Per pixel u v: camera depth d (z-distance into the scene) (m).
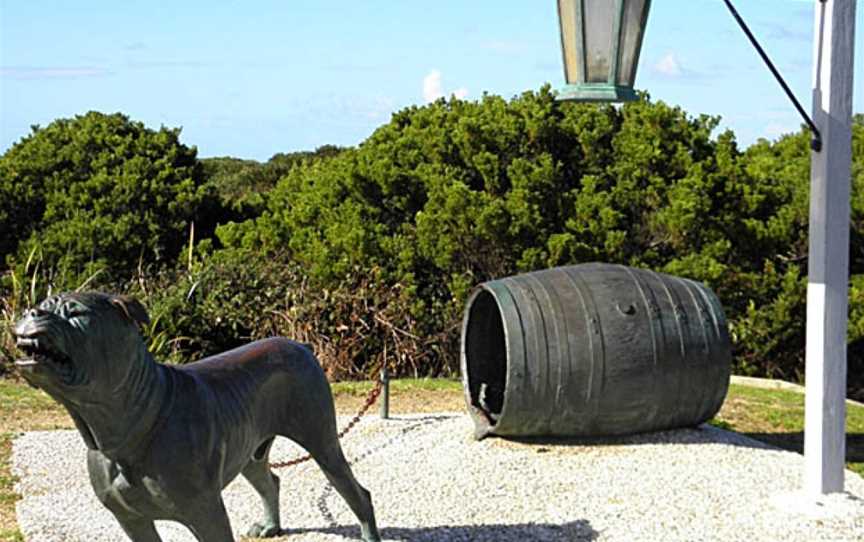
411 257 16.42
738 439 10.16
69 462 9.66
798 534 7.62
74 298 4.90
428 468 9.24
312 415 6.48
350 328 15.50
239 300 15.86
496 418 10.00
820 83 7.90
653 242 16.91
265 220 18.47
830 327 8.04
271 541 7.34
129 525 5.66
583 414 9.49
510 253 16.53
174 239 19.67
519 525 7.80
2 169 20.05
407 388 13.60
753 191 17.17
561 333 9.45
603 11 6.81
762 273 16.72
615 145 17.62
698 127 17.62
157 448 5.36
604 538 7.55
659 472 8.98
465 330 10.27
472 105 19.03
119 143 20.55
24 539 7.40
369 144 19.28
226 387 5.88
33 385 4.85
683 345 9.68
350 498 6.80
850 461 10.31
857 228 17.95
